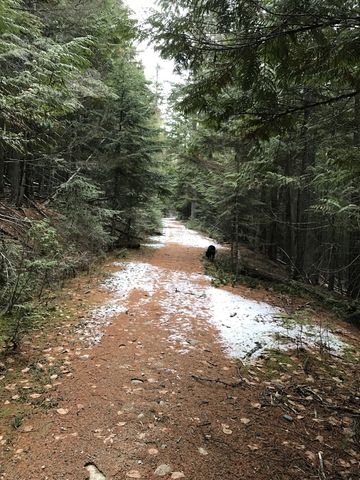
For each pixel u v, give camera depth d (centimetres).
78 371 431
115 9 785
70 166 1030
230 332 625
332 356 552
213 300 837
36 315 497
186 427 336
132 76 1277
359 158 451
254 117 378
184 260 1404
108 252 1317
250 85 327
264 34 277
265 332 638
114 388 398
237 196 1224
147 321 638
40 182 1254
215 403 385
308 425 356
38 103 476
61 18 758
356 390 445
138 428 328
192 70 343
